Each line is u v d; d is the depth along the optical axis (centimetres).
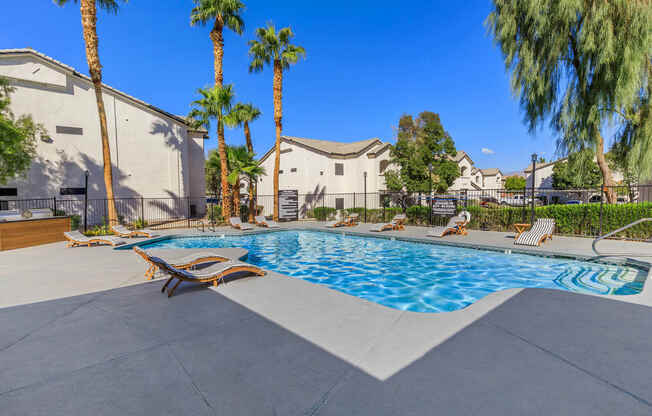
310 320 402
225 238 1472
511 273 808
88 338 350
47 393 246
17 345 332
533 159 1227
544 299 467
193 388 253
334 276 834
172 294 516
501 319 394
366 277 819
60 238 1179
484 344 326
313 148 2614
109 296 508
